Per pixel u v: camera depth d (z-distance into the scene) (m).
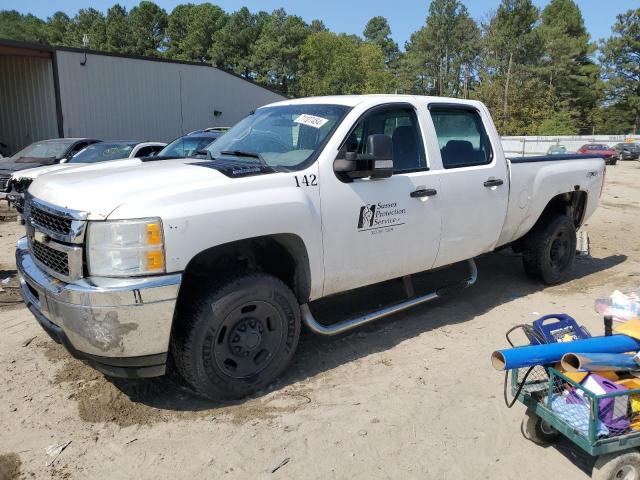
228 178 3.63
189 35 103.38
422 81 96.19
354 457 3.20
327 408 3.70
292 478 3.02
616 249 8.71
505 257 7.68
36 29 102.81
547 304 5.83
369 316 4.54
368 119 4.39
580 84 78.38
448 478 3.05
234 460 3.15
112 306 3.18
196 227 3.35
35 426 3.48
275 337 3.87
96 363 3.41
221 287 3.55
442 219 4.78
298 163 4.04
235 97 26.47
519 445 3.36
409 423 3.55
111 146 12.06
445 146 5.02
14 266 7.30
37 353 4.50
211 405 3.73
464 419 3.61
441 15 92.19
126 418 3.58
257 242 3.98
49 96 20.25
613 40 76.06
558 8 91.88
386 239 4.39
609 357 2.97
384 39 126.06
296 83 92.50
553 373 3.02
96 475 3.03
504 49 75.44
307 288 4.04
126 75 22.00
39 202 3.65
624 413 2.86
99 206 3.27
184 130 24.45
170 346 3.68
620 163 40.91
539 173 5.79
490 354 4.57
